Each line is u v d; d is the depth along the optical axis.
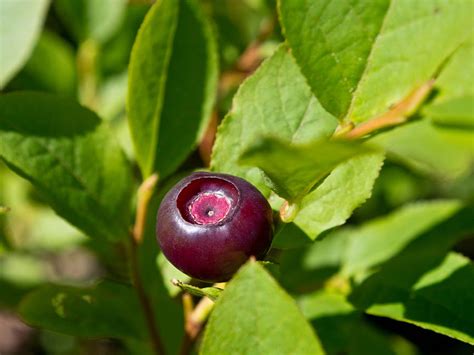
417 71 0.09
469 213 0.12
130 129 0.10
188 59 0.10
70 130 0.10
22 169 0.09
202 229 0.07
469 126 0.13
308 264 0.12
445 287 0.10
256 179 0.09
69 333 0.10
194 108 0.10
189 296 0.10
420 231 0.12
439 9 0.09
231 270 0.08
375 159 0.09
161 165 0.10
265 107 0.09
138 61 0.10
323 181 0.08
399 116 0.09
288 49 0.09
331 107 0.09
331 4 0.09
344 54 0.09
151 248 0.10
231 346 0.07
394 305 0.10
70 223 0.10
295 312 0.07
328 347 0.11
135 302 0.11
